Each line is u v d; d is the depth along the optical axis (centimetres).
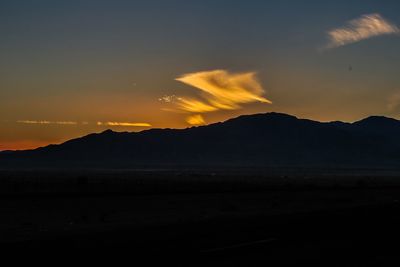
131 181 11175
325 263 1539
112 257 1562
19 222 3428
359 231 2470
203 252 1680
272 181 13238
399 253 1809
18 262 1468
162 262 1474
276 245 1898
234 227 2594
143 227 2791
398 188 9838
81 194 6469
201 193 7394
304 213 3641
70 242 1995
